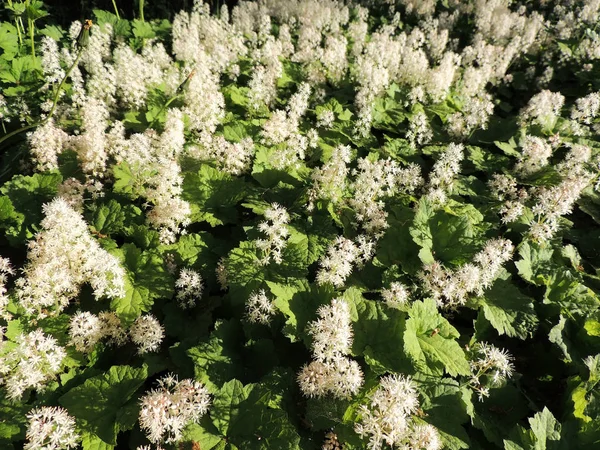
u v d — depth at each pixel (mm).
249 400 312
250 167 563
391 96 757
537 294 464
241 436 300
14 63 621
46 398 315
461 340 405
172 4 1187
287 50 840
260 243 403
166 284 393
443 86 753
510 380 378
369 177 487
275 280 402
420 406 325
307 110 713
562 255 500
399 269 450
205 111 580
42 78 628
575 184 455
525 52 1002
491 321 396
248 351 371
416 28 915
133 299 376
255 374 357
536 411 359
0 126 596
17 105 585
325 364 314
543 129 719
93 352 352
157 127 602
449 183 536
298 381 327
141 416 285
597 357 367
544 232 471
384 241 467
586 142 702
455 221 466
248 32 919
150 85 678
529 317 411
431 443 280
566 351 391
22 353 303
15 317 350
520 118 740
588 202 592
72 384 332
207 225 500
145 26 901
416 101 740
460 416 324
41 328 332
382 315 374
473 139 714
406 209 499
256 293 390
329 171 479
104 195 475
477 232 478
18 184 452
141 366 357
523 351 423
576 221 603
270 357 362
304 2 1033
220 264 423
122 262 402
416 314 364
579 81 924
